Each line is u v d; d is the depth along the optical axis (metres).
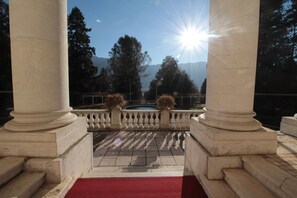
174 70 40.97
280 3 17.95
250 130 3.26
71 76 30.78
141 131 8.48
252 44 3.29
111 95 8.64
